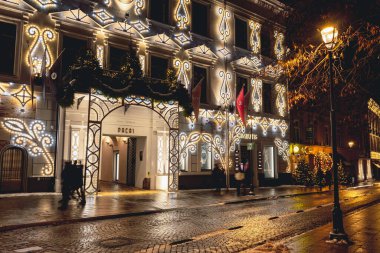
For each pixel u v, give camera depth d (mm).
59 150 18453
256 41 29594
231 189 25328
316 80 10969
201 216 13406
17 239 9000
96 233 9898
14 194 17031
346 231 9930
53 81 17188
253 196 21047
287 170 30781
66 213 12742
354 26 8781
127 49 21938
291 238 8844
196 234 9953
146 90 19594
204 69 25906
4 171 17219
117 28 21469
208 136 25156
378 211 14711
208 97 25641
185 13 25109
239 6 28500
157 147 22438
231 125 26578
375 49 8664
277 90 30516
